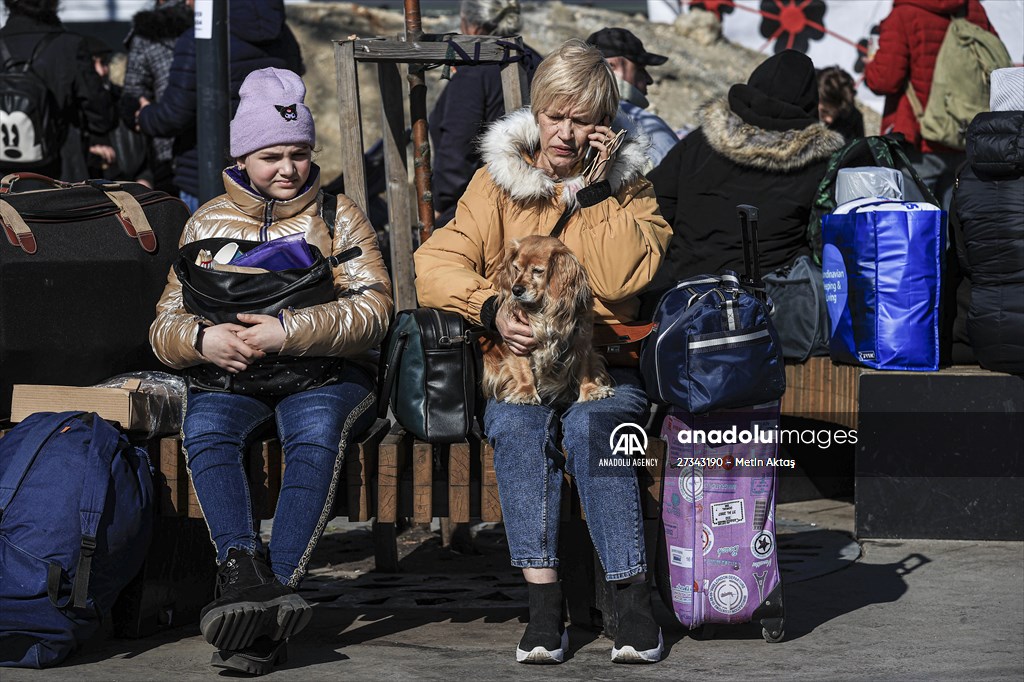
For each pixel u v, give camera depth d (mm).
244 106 7883
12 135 12539
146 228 8453
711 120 11125
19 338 7938
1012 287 9742
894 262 9914
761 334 7312
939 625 7941
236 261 7531
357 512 7602
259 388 7504
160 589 7844
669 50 20688
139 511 7270
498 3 12172
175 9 14648
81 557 6957
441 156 12398
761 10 20469
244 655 6789
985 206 9727
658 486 7688
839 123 14539
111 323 8297
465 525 10078
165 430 7758
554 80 7664
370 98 20812
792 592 8789
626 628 7223
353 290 7863
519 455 7285
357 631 7902
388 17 21375
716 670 7066
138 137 14844
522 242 7363
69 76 13062
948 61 13305
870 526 10242
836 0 19828
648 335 7676
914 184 10875
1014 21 17297
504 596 8766
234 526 7070
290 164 7902
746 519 7555
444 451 7852
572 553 7977
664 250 8070
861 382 10156
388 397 7812
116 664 7164
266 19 13102
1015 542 10102
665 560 7715
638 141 8117
